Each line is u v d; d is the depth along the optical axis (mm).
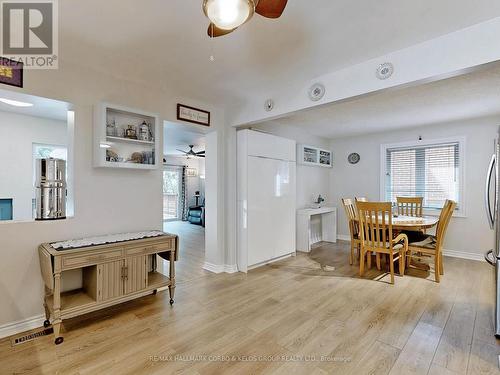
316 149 5496
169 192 9414
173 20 1788
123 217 2770
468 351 1928
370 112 3928
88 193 2525
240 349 1961
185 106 3303
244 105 3529
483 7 1635
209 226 3826
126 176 2789
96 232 2580
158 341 2055
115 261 2309
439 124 4633
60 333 2160
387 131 5250
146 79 2762
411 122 4520
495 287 2156
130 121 2775
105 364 1788
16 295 2162
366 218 3533
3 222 2143
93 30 1903
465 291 2996
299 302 2746
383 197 5320
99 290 2221
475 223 4277
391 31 1897
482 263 4062
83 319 2385
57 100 2322
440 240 3299
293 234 4523
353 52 2203
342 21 1783
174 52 2215
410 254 3861
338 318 2410
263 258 3955
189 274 3633
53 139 3887
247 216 3713
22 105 2762
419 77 2062
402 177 5125
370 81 2328
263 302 2748
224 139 3803
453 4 1607
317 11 1676
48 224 2316
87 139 2506
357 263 4117
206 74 2639
